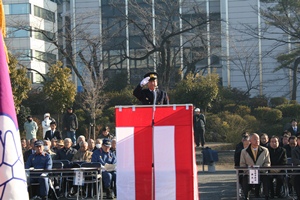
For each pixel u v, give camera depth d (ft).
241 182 53.36
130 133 29.35
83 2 209.97
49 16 213.66
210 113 130.62
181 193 28.91
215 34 170.30
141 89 32.55
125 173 29.27
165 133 29.17
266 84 199.00
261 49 196.13
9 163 18.60
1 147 18.62
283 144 66.13
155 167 29.14
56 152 61.57
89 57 168.45
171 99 132.87
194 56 168.14
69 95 125.18
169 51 146.51
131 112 29.45
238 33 194.70
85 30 169.37
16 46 201.98
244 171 50.44
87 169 49.24
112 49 185.78
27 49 197.88
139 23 166.61
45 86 126.00
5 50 19.07
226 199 53.83
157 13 178.09
